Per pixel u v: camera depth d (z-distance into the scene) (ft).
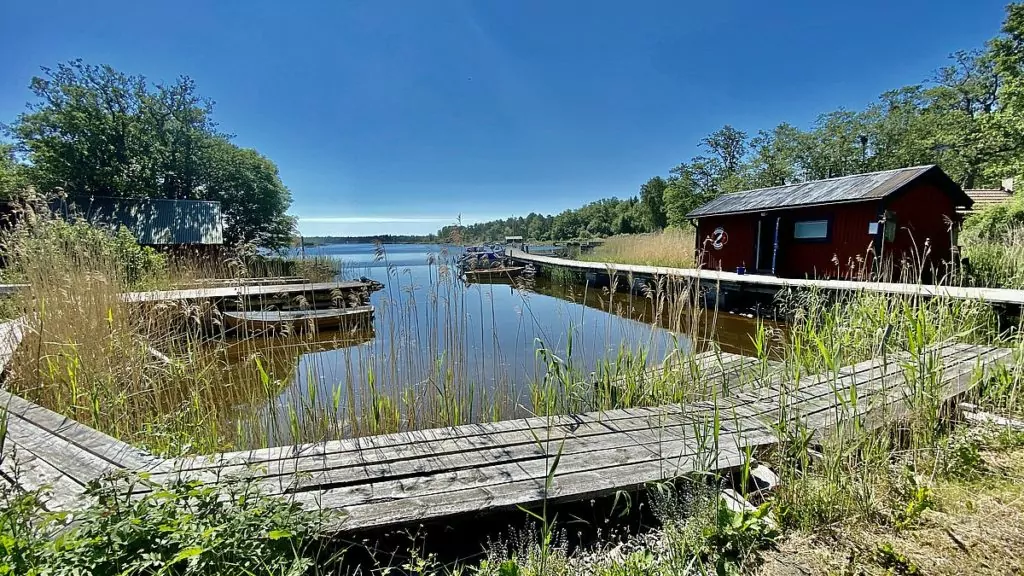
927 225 29.04
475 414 12.43
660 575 5.04
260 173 81.56
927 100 74.69
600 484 6.74
